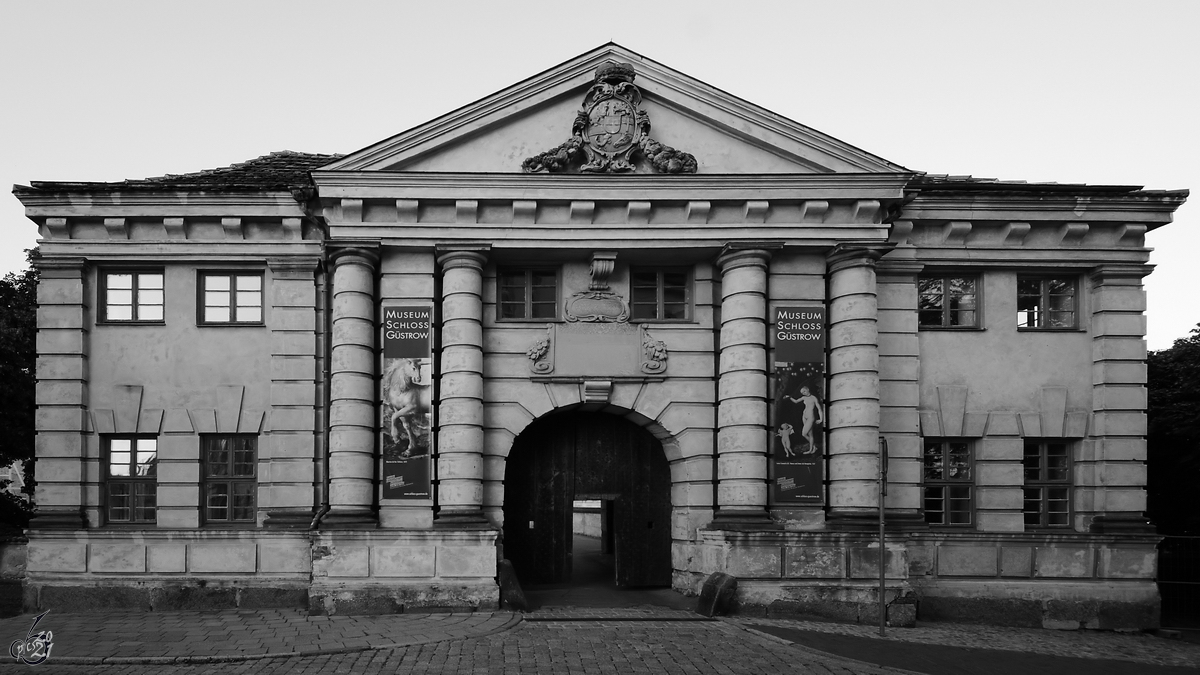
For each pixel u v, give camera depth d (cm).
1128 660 1531
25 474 3086
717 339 1928
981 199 1953
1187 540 2184
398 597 1727
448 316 1828
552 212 1842
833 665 1323
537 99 1838
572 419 2019
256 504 1895
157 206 1880
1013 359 2003
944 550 1925
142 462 1925
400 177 1788
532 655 1340
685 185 1823
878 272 1972
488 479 1856
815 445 1848
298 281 1919
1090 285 2033
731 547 1773
